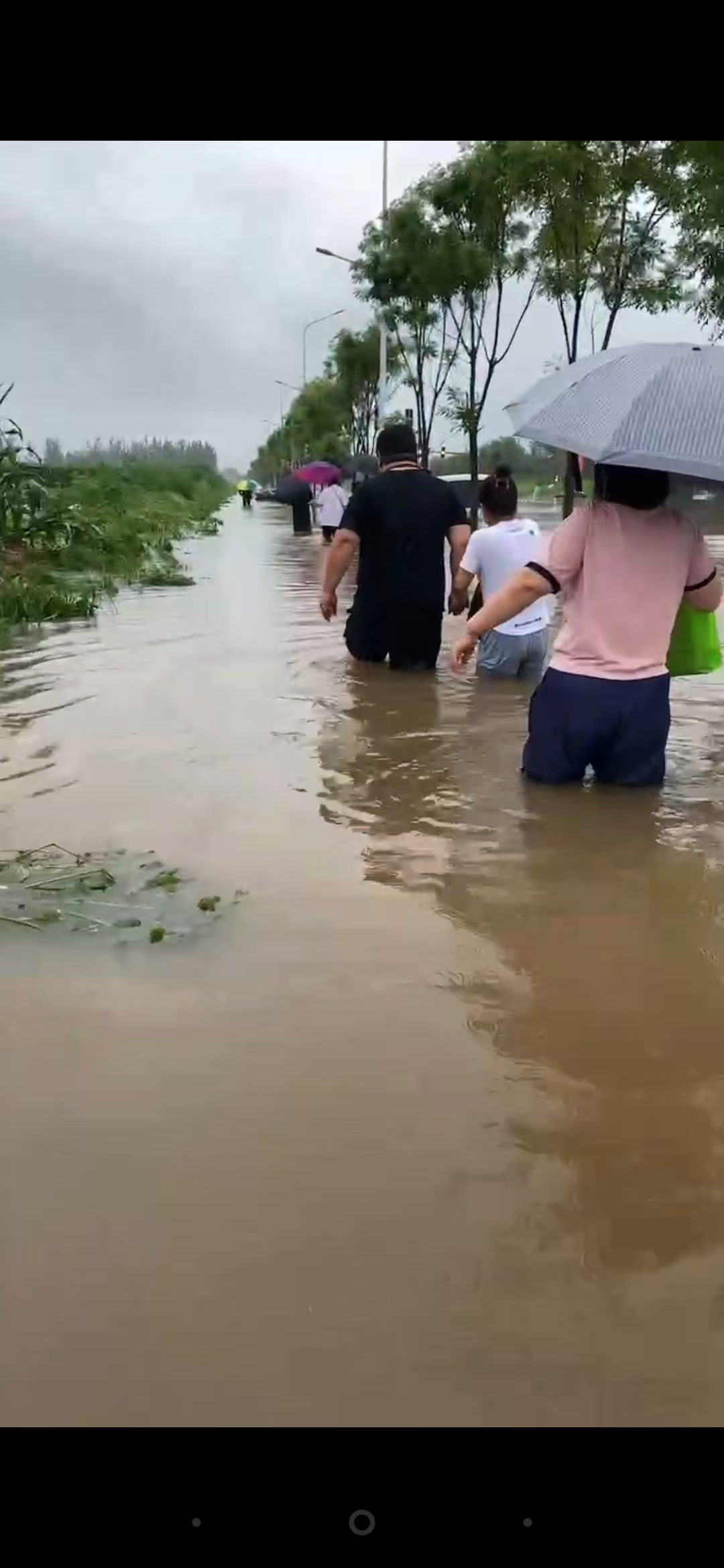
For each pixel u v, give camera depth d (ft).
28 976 10.49
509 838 14.38
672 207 51.47
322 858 13.60
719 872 13.37
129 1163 7.85
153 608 37.68
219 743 18.71
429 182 68.69
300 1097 8.64
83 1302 6.59
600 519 15.97
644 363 14.85
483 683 23.77
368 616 25.67
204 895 12.41
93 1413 5.92
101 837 14.14
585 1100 8.70
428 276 69.26
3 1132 8.16
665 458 13.66
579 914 12.11
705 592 16.43
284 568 55.47
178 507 118.11
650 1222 7.37
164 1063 9.09
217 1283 6.75
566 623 16.57
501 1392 6.07
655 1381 6.15
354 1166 7.86
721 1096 8.79
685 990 10.46
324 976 10.59
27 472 46.32
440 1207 7.46
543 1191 7.64
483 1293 6.72
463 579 24.16
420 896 12.54
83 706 21.45
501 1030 9.69
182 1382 6.08
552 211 55.36
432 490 24.79
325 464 78.18
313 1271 6.86
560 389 15.39
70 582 43.06
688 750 18.85
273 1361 6.22
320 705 21.70
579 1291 6.76
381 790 16.28
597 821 15.06
